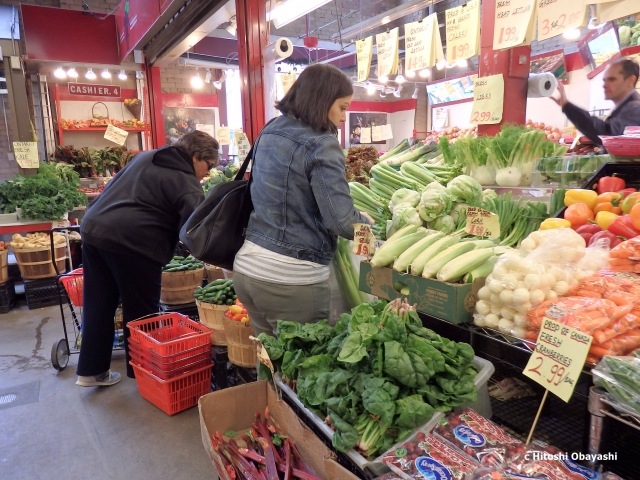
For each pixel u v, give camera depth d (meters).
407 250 1.64
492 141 2.27
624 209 1.62
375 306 1.57
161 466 2.28
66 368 3.40
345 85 1.80
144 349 2.80
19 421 2.70
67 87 7.16
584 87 5.08
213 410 1.74
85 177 6.86
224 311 2.86
